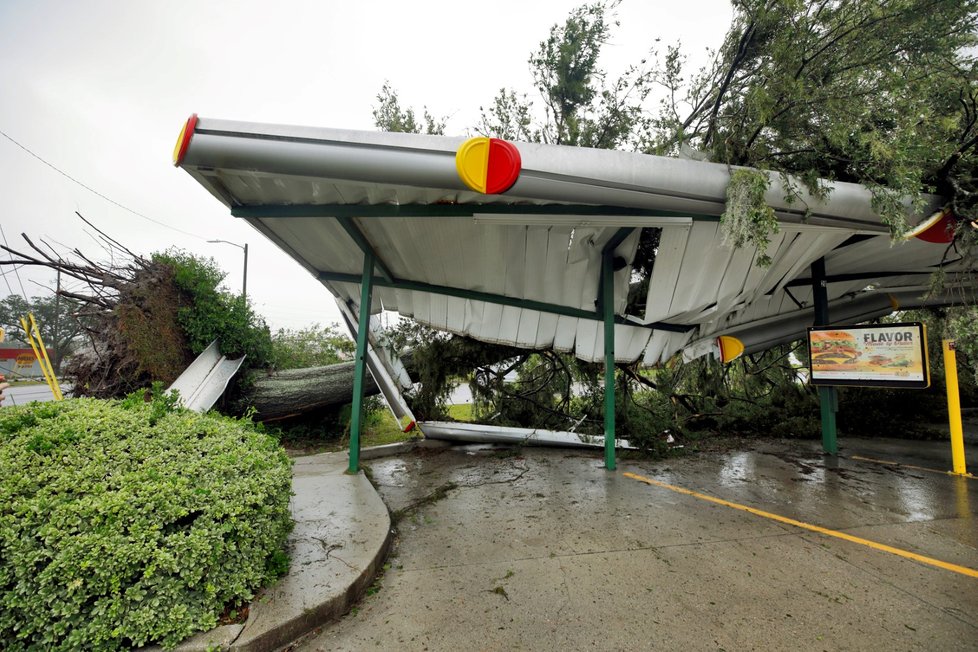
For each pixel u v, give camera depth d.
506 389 7.77
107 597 2.00
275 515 2.72
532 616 2.35
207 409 6.07
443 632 2.24
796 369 8.85
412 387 7.62
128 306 6.07
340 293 6.92
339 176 3.16
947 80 4.22
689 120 5.20
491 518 3.88
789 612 2.35
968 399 9.68
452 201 3.96
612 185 3.29
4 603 1.90
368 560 2.87
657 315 5.40
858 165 4.03
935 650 2.03
